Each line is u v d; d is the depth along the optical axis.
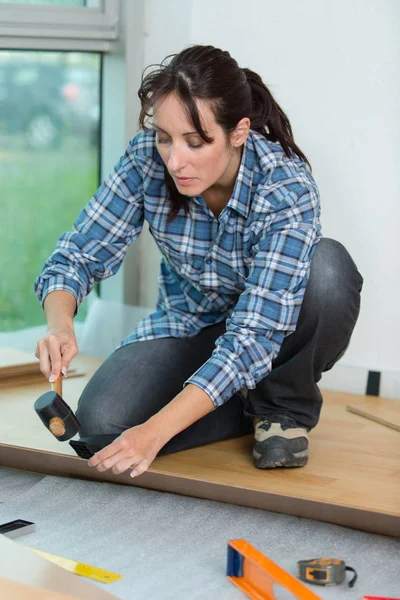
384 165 2.67
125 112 3.03
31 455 2.00
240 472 1.92
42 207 3.16
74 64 3.07
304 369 1.94
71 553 1.62
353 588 1.51
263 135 1.95
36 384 2.64
